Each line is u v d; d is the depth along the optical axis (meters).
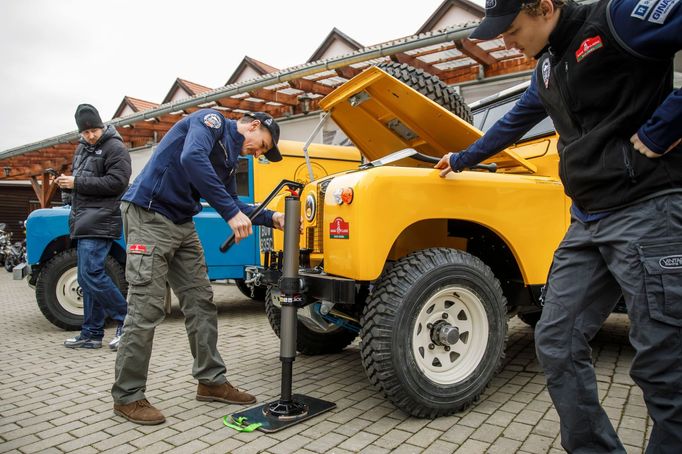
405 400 2.43
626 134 1.53
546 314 1.76
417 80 2.92
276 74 8.17
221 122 2.66
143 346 2.55
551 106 1.73
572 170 1.64
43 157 14.70
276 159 2.94
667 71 1.47
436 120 3.00
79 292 5.07
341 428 2.42
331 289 2.51
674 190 1.47
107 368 3.58
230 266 5.33
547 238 2.90
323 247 2.73
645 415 2.50
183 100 9.63
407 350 2.43
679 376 1.44
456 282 2.57
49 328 5.18
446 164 2.52
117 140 4.08
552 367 1.72
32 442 2.31
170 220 2.62
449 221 3.25
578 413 1.69
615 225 1.56
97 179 3.91
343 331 3.84
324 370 3.43
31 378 3.34
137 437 2.35
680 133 1.40
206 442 2.28
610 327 4.61
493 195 2.73
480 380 2.63
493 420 2.50
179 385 3.12
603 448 1.71
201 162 2.44
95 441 2.31
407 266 2.51
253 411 2.61
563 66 1.62
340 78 8.62
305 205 3.02
